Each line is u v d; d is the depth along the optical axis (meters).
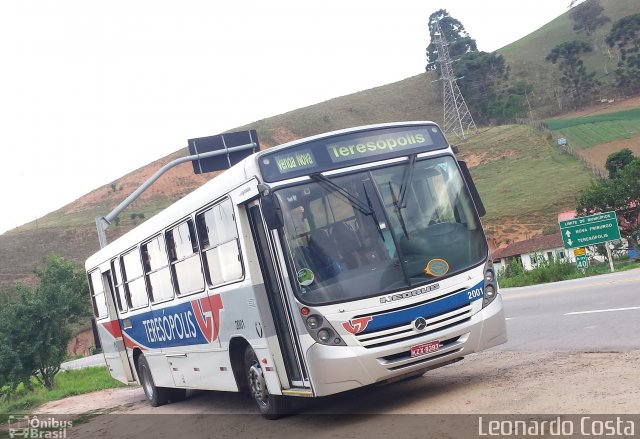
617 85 128.12
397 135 9.53
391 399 9.98
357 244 8.84
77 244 102.06
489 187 87.00
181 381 13.51
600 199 49.00
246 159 9.37
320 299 8.62
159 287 13.51
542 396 8.22
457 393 9.36
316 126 157.88
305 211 8.90
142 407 15.84
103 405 17.83
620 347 10.51
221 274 10.66
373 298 8.62
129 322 15.80
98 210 119.69
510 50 170.25
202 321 11.70
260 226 9.45
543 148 96.56
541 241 62.81
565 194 75.88
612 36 130.12
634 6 165.00
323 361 8.51
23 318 27.70
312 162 9.10
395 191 9.16
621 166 59.16
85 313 29.84
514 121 126.19
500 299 9.44
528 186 82.62
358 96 171.38
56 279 29.97
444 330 8.84
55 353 27.84
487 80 134.62
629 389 7.81
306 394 8.88
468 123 131.38
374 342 8.57
